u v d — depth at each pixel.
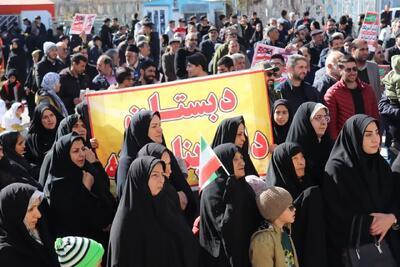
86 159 5.42
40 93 9.05
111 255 4.45
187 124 6.34
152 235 4.36
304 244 4.66
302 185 4.83
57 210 5.23
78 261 4.14
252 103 6.26
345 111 6.90
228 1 32.56
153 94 6.36
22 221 4.31
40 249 4.45
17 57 16.45
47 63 11.62
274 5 32.69
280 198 4.44
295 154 4.77
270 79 7.25
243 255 4.43
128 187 4.44
